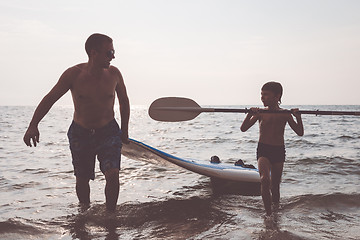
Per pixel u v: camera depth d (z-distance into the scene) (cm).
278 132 366
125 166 618
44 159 718
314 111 351
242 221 312
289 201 381
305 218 321
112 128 339
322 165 618
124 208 353
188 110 396
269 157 365
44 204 371
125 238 270
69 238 271
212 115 4666
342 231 284
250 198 407
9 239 269
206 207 363
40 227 296
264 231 280
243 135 1434
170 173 561
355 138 1194
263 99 370
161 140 1229
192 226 298
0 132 1585
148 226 300
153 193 429
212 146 1010
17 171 573
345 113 347
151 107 399
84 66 329
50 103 317
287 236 267
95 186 461
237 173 434
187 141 1176
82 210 346
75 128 337
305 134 1412
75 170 351
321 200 381
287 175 537
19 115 4388
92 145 338
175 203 378
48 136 1364
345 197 391
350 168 588
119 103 362
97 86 326
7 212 343
